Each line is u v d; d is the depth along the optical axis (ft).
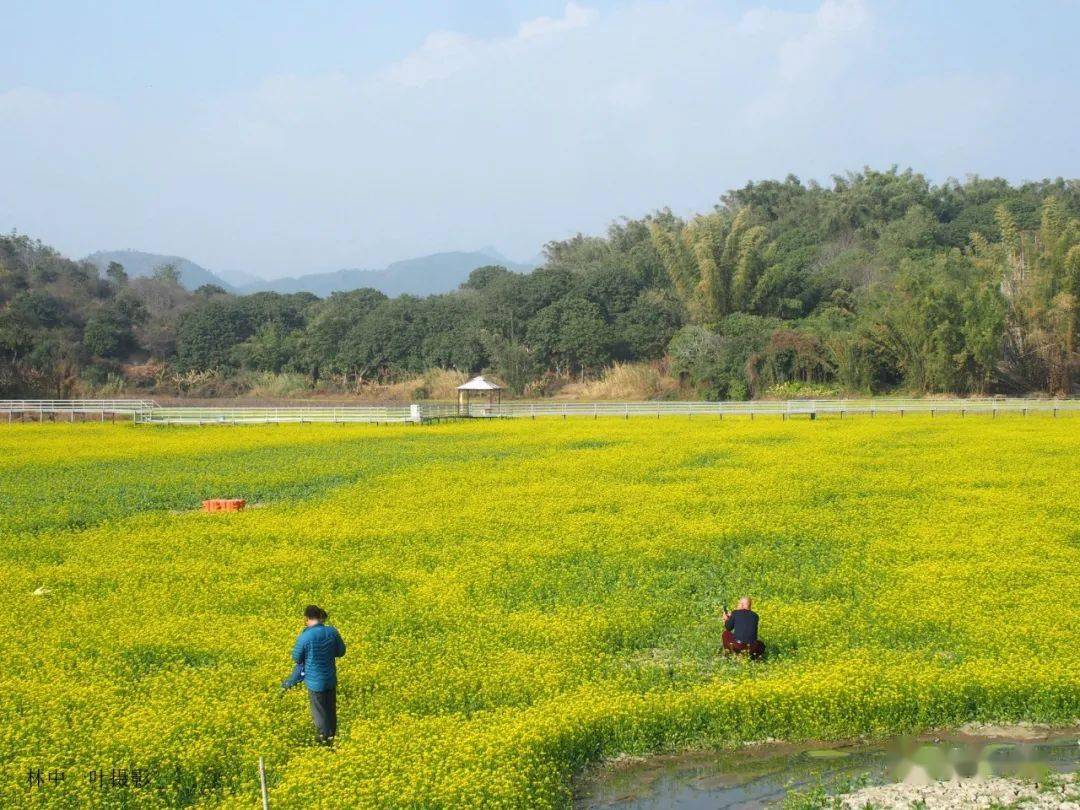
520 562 77.77
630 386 297.53
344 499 108.58
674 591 69.82
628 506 101.09
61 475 132.77
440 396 315.37
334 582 73.41
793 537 85.81
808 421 205.77
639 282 341.62
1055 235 263.08
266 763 42.57
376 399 319.88
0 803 38.70
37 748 43.75
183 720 46.26
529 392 312.09
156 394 342.64
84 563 79.82
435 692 50.01
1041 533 84.48
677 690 51.01
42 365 298.76
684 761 45.73
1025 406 217.36
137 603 67.46
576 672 53.26
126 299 387.14
